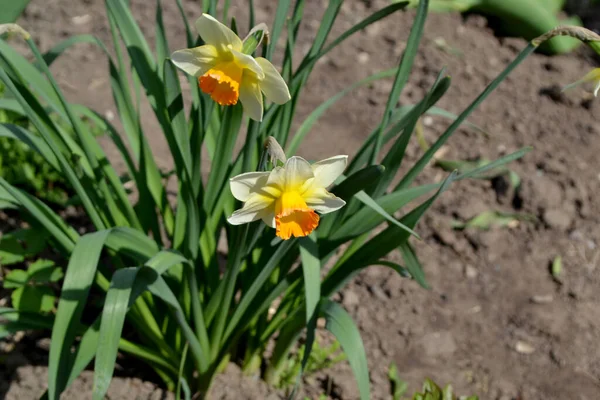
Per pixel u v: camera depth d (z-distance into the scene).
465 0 1.62
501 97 1.44
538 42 0.77
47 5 1.59
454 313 1.08
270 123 0.88
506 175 1.24
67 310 0.74
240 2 1.61
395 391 0.99
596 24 1.65
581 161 1.30
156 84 0.86
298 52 1.50
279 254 0.83
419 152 1.32
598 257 1.15
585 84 1.48
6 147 1.09
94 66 1.44
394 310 1.08
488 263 1.14
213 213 0.90
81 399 0.93
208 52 0.73
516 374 1.02
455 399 0.95
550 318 1.08
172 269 0.88
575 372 1.03
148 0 1.61
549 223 1.19
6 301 1.01
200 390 0.94
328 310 0.82
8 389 0.94
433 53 1.53
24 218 0.91
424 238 1.17
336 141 1.32
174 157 0.86
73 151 0.85
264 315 0.94
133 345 0.90
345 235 0.85
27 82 0.86
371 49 1.54
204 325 0.89
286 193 0.73
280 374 0.98
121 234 0.81
